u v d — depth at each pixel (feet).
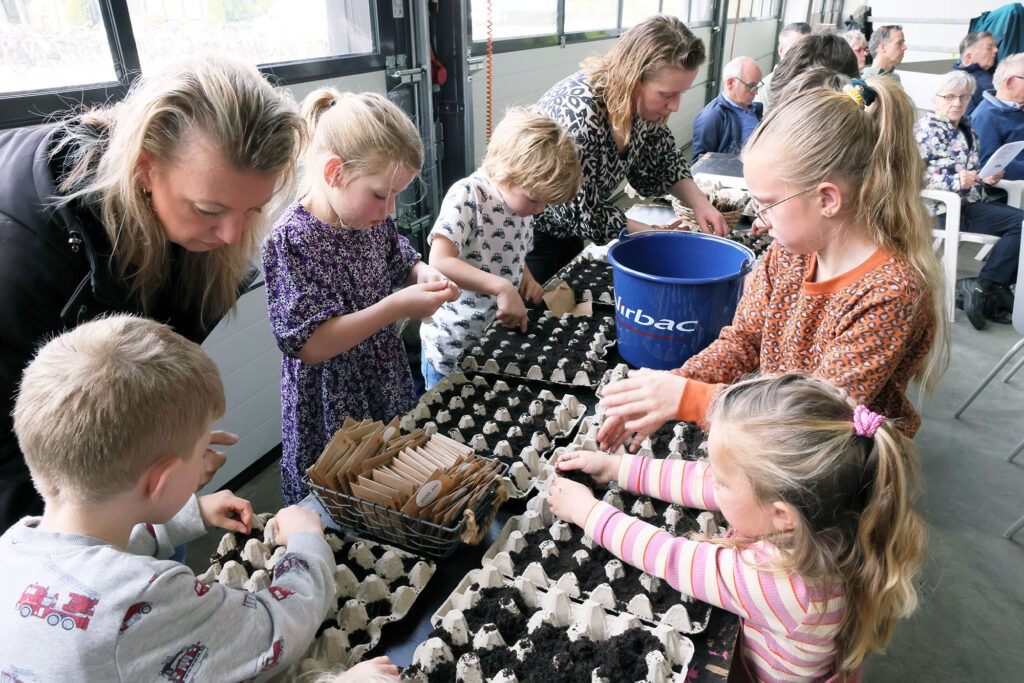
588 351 4.97
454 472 3.19
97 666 2.03
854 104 3.10
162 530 3.05
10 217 2.73
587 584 2.99
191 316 3.84
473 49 11.19
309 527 2.97
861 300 3.23
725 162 10.62
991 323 12.26
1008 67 13.47
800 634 2.68
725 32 24.94
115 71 6.15
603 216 6.66
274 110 2.83
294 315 4.04
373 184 3.94
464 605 2.86
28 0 5.36
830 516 2.53
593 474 3.55
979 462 8.68
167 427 2.25
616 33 16.94
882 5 25.90
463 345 5.98
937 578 6.92
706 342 4.68
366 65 9.37
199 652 2.15
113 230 2.90
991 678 5.90
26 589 2.10
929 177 12.27
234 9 7.35
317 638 2.69
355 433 3.38
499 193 5.54
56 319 2.89
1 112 5.26
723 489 2.77
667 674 2.56
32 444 2.17
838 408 2.66
